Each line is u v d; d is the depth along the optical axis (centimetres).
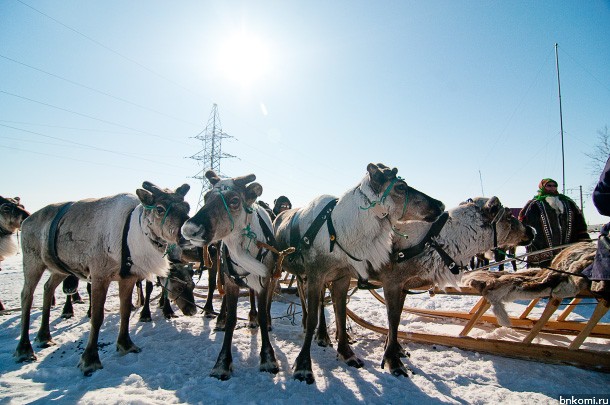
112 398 315
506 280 432
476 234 443
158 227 402
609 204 291
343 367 411
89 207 452
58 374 394
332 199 438
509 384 358
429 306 737
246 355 445
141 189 392
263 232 427
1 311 704
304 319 548
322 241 408
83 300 838
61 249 448
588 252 391
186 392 338
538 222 583
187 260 668
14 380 380
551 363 390
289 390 347
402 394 337
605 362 361
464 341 446
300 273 462
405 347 478
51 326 605
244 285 406
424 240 426
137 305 760
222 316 562
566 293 382
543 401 313
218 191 373
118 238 418
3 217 707
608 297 344
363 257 395
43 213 490
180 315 679
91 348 407
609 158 291
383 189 384
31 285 475
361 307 724
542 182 616
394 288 421
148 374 390
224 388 349
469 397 330
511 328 512
